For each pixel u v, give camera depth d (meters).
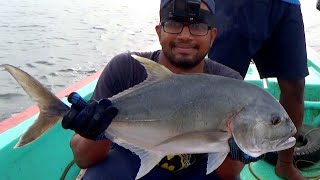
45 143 1.11
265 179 1.26
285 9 1.15
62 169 1.16
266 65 1.24
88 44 5.09
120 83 0.91
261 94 0.73
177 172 0.92
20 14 7.29
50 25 6.33
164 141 0.74
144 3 10.31
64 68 3.92
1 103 2.93
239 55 1.21
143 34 5.91
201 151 0.73
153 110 0.73
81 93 1.37
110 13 8.09
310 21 6.50
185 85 0.73
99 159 0.91
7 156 0.99
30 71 3.77
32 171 1.06
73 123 0.70
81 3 9.52
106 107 0.71
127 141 0.75
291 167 1.24
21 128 1.08
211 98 0.72
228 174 0.92
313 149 1.33
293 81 1.17
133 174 0.91
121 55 0.93
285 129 0.73
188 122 0.72
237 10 1.18
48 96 0.70
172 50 0.84
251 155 0.73
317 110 1.57
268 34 1.17
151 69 0.74
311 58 2.04
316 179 1.28
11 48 4.66
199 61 0.86
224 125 0.71
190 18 0.81
